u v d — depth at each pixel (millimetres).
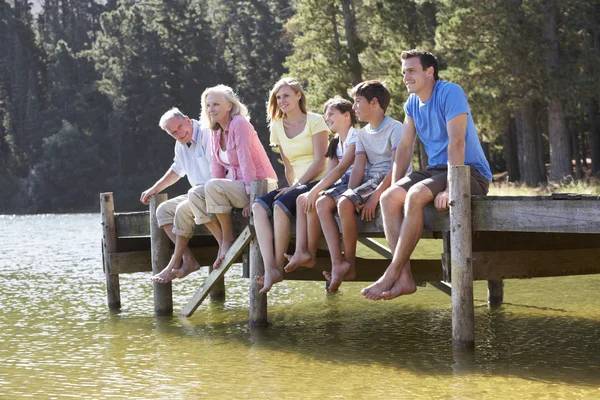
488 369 5066
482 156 5719
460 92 5477
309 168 6566
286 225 6199
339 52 33250
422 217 5371
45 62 80625
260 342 6188
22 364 5504
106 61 81250
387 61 31359
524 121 29438
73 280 11016
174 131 7582
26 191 69812
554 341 5953
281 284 9984
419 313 7531
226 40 82688
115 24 83125
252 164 6723
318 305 8180
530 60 24594
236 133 6723
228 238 6969
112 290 8227
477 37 25953
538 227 4906
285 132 6828
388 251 9156
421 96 5656
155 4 77688
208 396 4578
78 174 69312
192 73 73250
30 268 12930
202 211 6840
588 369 5027
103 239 8242
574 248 6438
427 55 5594
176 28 75375
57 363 5527
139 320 7434
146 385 4859
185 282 10508
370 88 6094
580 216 4703
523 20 25438
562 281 9453
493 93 24906
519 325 6695
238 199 6711
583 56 25203
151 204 7645
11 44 80375
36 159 73625
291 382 4863
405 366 5215
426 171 5672
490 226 5191
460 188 5203
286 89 6684
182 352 5848
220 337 6445
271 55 73938
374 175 6125
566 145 26547
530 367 5102
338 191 6020
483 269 6109
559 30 26125
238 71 76688
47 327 7066
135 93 73250
